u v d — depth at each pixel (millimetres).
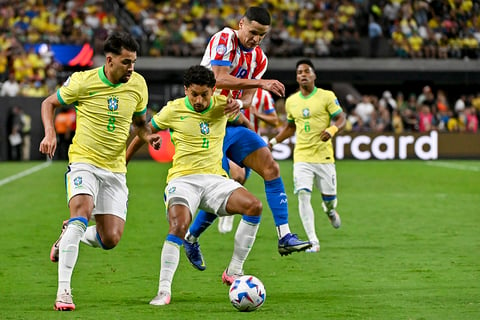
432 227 43000
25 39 110625
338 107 37031
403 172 81562
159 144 24938
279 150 96375
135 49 23578
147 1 117500
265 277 28453
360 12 117500
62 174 78625
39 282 27469
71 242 22422
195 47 111812
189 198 24375
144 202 55594
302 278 28219
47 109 23891
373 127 103000
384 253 34000
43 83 105688
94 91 23938
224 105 24969
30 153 98875
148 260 32406
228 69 26562
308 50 111938
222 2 118062
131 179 73438
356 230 41969
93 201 23562
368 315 21469
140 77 24719
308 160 37188
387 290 25641
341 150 98812
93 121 24047
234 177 36094
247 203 24609
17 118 97875
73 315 21422
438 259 32250
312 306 22828
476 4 119000
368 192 62500
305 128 37219
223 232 41188
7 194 60969
